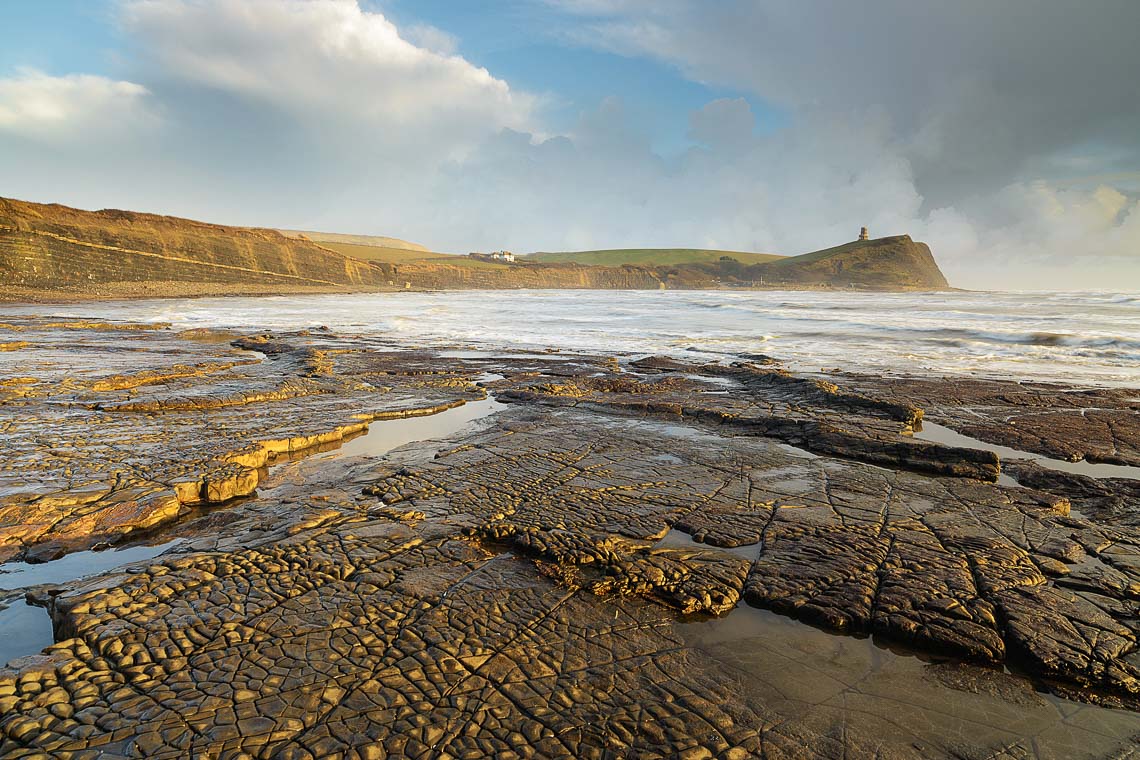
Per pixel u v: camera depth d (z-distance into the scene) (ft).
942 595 16.01
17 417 34.55
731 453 30.22
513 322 132.98
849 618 15.19
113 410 37.68
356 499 23.20
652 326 120.78
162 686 12.26
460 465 27.58
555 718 11.64
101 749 10.59
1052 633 14.34
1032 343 83.92
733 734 11.34
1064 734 11.62
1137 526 21.49
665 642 14.35
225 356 67.87
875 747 11.12
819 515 21.76
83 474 24.86
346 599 15.70
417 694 12.21
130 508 21.81
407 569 17.39
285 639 13.93
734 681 12.96
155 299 229.45
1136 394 45.91
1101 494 24.75
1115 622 14.82
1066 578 16.99
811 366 64.13
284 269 344.69
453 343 89.45
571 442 32.04
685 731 11.36
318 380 50.08
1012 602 15.64
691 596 16.07
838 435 32.14
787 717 11.88
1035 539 19.60
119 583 16.14
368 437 35.01
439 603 15.67
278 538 19.42
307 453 31.55
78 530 20.45
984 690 12.89
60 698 11.80
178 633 14.02
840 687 12.88
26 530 20.04
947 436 35.27
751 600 16.29
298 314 159.43
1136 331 90.74
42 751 10.45
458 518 21.07
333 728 11.21
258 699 11.94
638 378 55.01
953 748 11.17
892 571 17.39
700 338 96.12
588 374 56.85
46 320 114.73
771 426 35.81
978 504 23.00
